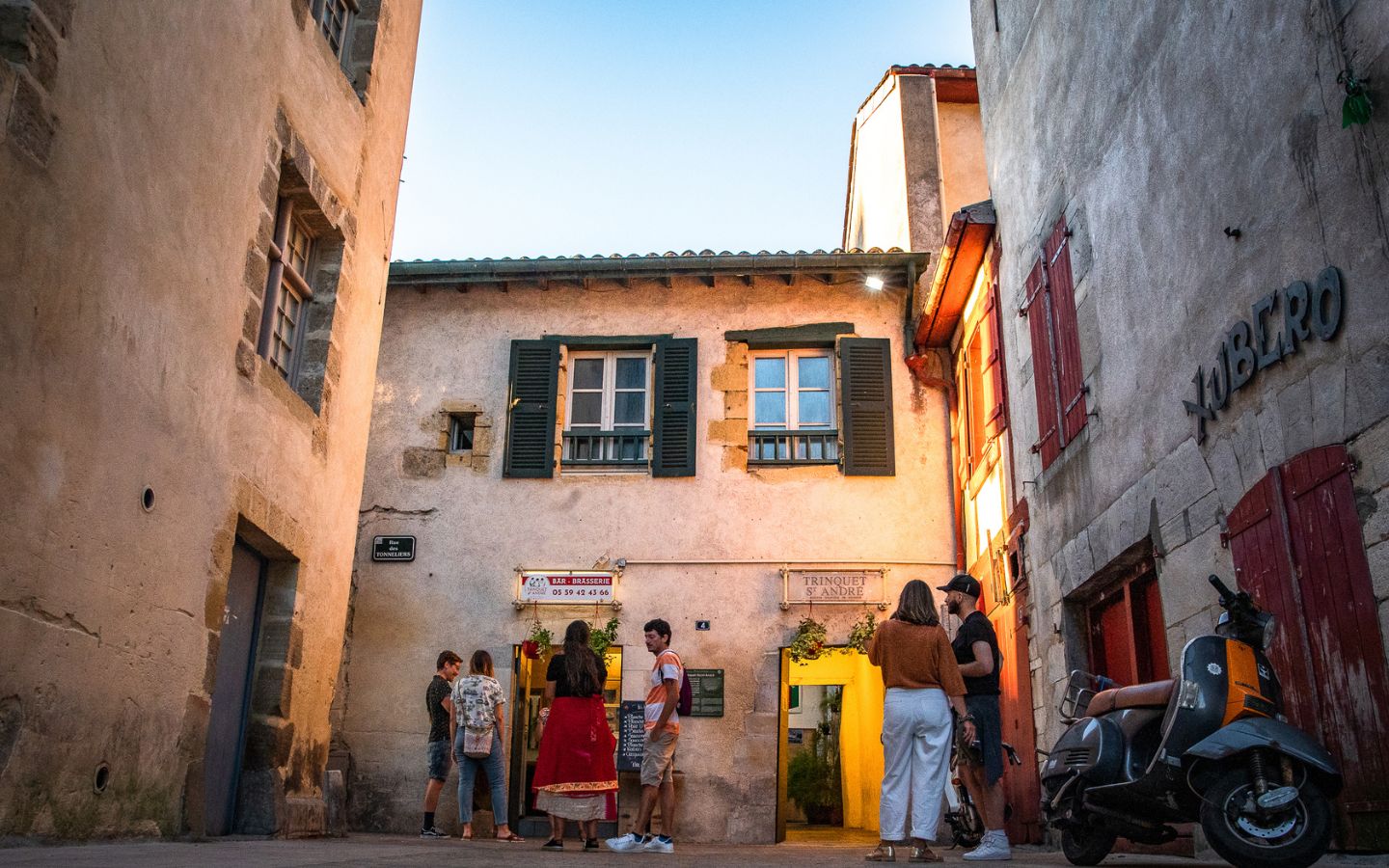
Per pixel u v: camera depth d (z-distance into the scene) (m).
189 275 5.99
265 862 3.91
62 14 4.74
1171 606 6.46
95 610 5.11
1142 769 4.97
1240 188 5.59
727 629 11.71
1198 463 6.08
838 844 10.81
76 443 4.93
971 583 6.68
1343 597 4.68
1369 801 4.46
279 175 7.22
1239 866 4.09
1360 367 4.59
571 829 11.26
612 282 12.84
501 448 12.46
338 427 8.46
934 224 13.48
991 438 10.61
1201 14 6.03
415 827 11.32
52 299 4.72
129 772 5.44
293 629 7.63
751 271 12.48
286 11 7.32
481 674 9.20
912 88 14.23
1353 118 4.49
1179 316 6.33
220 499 6.44
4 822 4.43
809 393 12.64
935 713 5.56
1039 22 9.12
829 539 11.95
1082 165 8.00
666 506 12.13
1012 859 6.23
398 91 9.80
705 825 11.13
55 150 4.71
